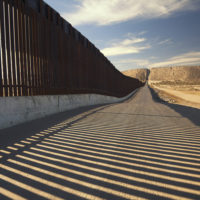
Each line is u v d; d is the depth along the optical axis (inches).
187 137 161.3
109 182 81.4
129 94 1647.4
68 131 177.3
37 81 241.8
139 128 196.5
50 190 74.3
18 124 193.2
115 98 915.4
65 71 340.8
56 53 300.4
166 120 252.5
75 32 399.5
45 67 263.4
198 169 96.3
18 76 201.2
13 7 196.1
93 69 542.3
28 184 78.8
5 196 69.6
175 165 101.3
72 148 128.5
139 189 75.9
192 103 767.7
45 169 94.0
